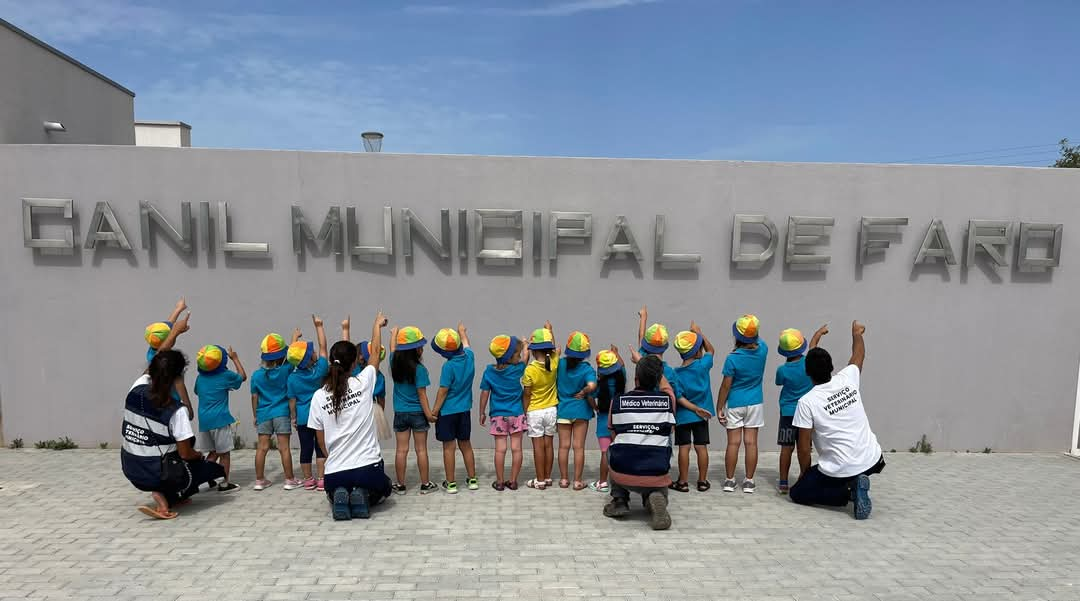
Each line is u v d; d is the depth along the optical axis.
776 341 7.42
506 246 7.21
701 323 7.38
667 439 4.92
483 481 6.19
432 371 7.19
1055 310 7.54
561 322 7.30
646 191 7.23
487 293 7.23
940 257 7.43
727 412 5.87
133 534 4.71
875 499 5.77
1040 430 7.62
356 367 5.71
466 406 5.75
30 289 7.02
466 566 4.20
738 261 7.25
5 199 6.91
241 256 7.06
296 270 7.10
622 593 3.85
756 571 4.18
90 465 6.53
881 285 7.43
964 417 7.59
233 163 6.98
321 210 7.07
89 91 9.21
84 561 4.22
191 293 7.07
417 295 7.20
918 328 7.49
